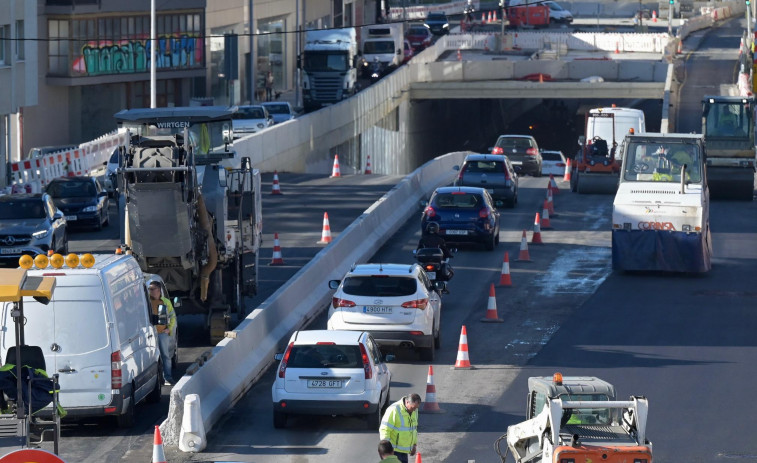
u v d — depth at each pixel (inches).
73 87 7628.0
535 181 6304.1
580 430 1729.8
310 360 2229.3
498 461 2066.9
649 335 3048.7
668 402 2450.8
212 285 2854.3
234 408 2409.0
